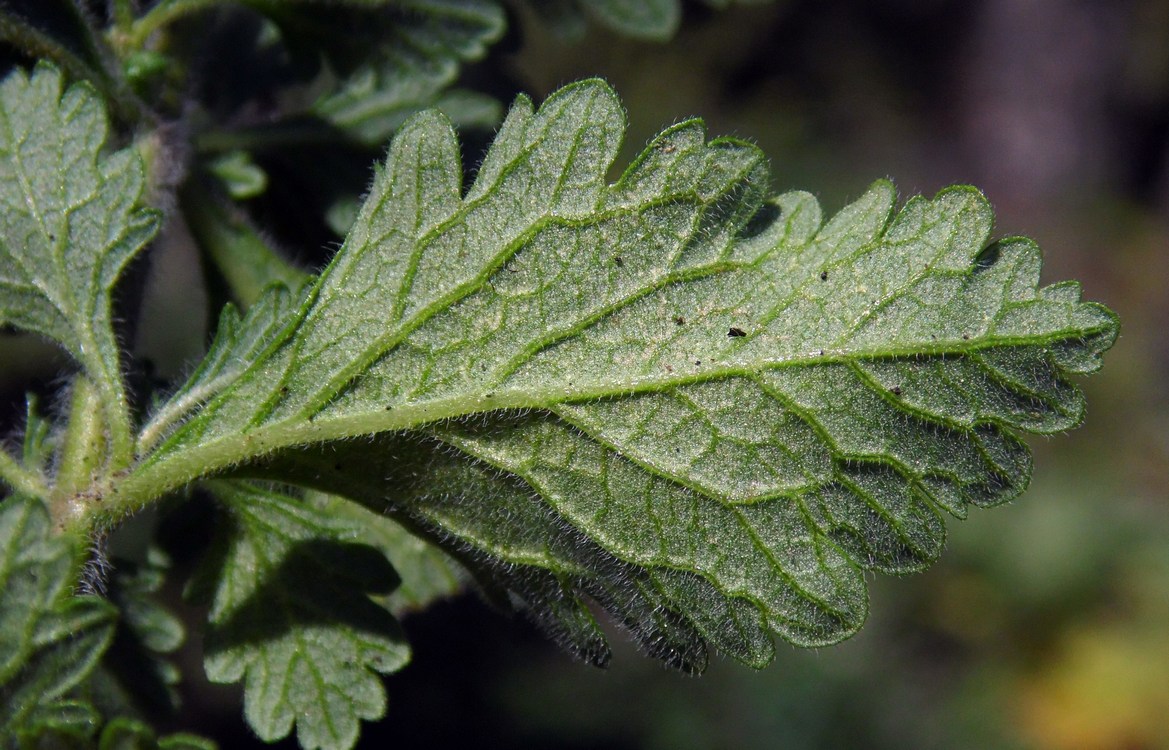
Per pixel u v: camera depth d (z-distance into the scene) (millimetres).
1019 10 577
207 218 140
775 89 531
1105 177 602
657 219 127
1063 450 416
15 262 127
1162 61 585
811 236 127
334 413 127
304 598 130
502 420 128
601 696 346
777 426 127
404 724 336
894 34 563
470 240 127
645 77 498
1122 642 348
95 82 135
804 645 129
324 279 127
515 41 156
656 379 127
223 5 145
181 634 135
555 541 130
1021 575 355
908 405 126
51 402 134
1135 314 534
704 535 129
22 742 119
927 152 575
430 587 143
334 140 144
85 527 124
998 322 126
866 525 128
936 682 358
